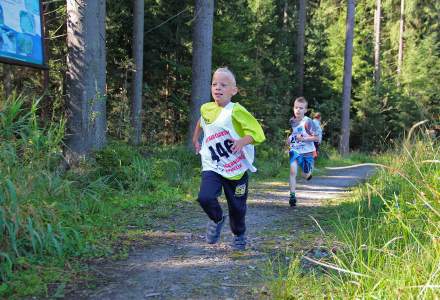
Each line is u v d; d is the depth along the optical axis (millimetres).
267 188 8938
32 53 6477
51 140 5000
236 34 21000
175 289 3141
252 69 21047
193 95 12953
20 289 3057
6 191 3566
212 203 3828
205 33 12781
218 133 3854
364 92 30750
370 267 3033
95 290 3121
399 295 2398
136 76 15508
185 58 19094
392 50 39469
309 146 6816
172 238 4555
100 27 8531
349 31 22812
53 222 3969
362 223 4727
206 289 3137
